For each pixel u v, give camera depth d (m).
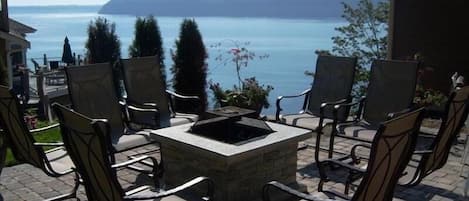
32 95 12.77
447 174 4.10
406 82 4.48
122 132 4.30
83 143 2.42
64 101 13.28
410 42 7.55
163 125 4.54
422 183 3.88
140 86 4.94
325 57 5.18
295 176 3.82
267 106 6.10
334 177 4.05
